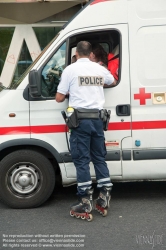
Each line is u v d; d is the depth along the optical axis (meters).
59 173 8.22
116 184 9.10
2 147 7.30
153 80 7.31
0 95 7.52
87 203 6.92
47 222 6.98
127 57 7.32
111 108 7.33
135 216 7.16
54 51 7.34
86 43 6.88
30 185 7.54
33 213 7.41
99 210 7.17
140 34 7.30
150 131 7.37
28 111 7.33
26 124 7.32
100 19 7.34
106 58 7.82
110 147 7.39
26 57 14.21
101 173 7.01
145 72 7.30
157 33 7.30
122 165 7.43
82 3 13.01
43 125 7.33
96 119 6.76
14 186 7.51
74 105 6.74
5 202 7.54
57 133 7.34
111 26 7.33
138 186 8.91
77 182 6.96
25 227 6.79
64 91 6.80
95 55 7.77
